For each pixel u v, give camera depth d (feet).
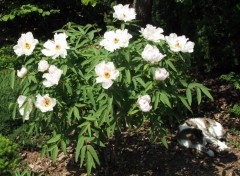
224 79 9.46
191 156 7.71
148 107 5.87
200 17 10.08
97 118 6.10
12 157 6.84
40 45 6.44
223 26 9.66
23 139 7.90
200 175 7.24
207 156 7.72
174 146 7.96
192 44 6.16
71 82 6.31
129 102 6.16
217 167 7.45
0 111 8.21
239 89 9.38
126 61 6.07
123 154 7.66
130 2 12.93
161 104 6.27
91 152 6.13
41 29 13.98
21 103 6.34
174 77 6.34
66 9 14.06
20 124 8.34
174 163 7.52
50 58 6.27
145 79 6.20
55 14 13.98
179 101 7.24
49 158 7.29
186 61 6.54
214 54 9.87
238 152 7.88
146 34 6.12
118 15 6.29
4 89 8.66
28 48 6.17
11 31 13.75
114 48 5.87
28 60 6.27
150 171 7.30
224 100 9.45
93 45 6.59
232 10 9.59
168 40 6.18
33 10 12.91
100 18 13.66
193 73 10.36
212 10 9.91
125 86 6.11
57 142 6.65
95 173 7.24
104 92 5.92
